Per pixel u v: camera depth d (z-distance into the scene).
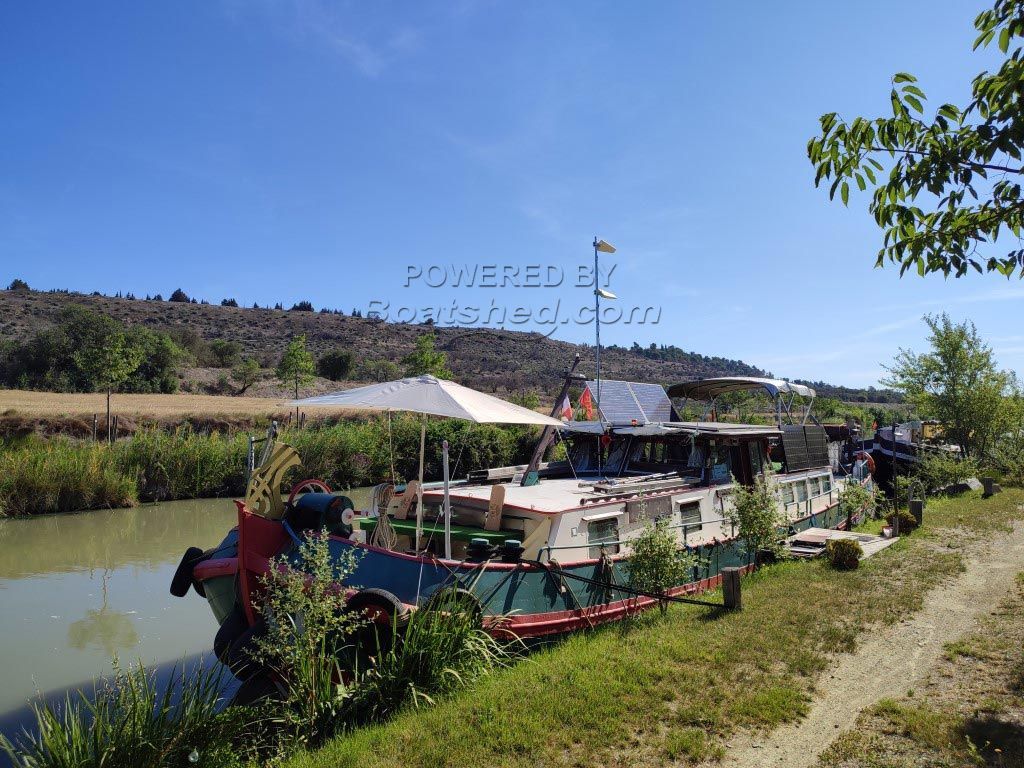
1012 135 4.11
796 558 12.16
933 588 10.04
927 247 4.96
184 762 5.10
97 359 28.66
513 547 8.09
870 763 5.14
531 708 6.09
